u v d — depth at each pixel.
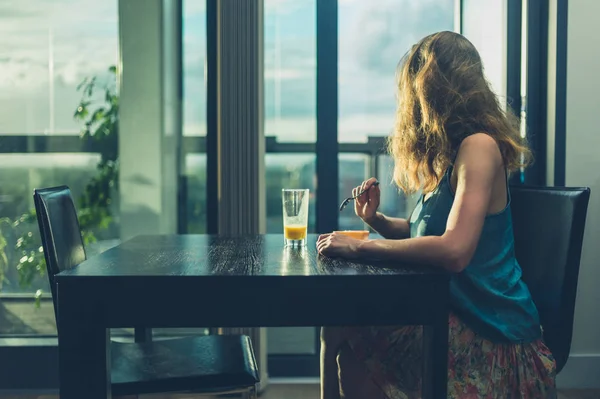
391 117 3.12
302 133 3.14
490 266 1.66
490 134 1.67
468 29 3.10
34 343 3.01
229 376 1.77
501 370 1.62
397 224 2.03
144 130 3.03
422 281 1.40
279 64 3.12
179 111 3.04
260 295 1.40
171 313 1.39
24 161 3.02
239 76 2.90
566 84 2.92
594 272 2.96
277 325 1.40
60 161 3.02
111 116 3.02
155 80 3.02
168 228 3.06
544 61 3.01
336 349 1.82
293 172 3.15
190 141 3.05
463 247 1.48
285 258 1.62
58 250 1.77
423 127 1.73
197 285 1.38
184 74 3.03
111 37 3.00
